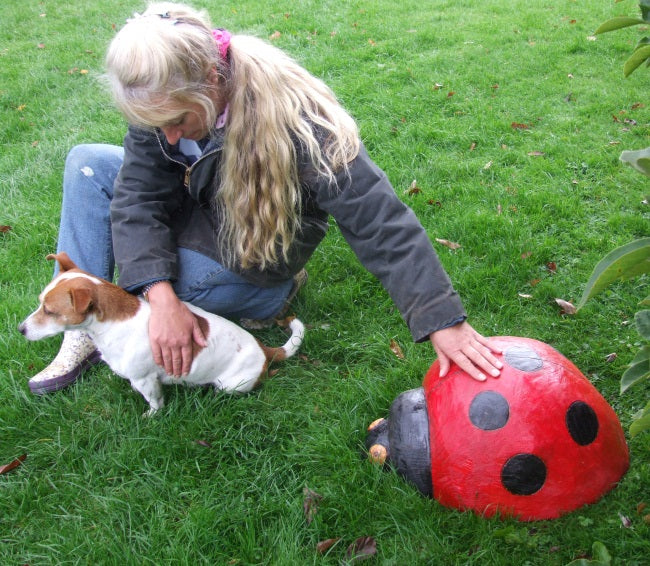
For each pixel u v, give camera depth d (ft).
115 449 8.20
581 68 19.95
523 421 6.34
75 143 16.43
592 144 15.47
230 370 8.71
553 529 6.49
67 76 21.34
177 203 8.82
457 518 6.76
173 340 8.01
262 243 7.86
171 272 8.30
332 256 11.76
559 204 12.90
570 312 10.13
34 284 11.33
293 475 7.77
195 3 28.09
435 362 7.51
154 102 6.28
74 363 9.04
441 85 18.79
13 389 9.01
